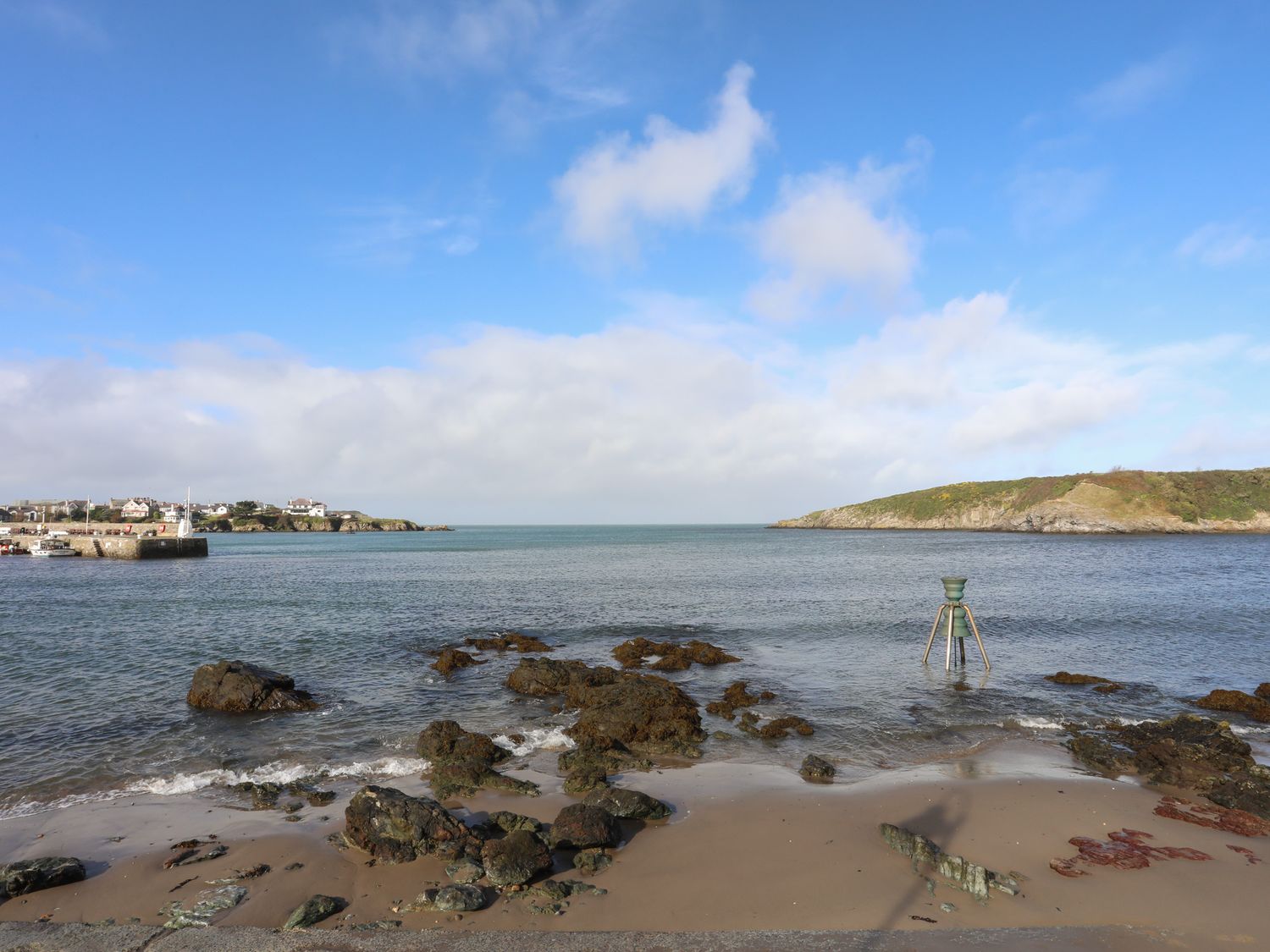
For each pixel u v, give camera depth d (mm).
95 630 33969
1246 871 9773
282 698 20078
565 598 46062
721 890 9352
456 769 13969
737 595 47250
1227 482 151125
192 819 12227
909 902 8969
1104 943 7867
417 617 37844
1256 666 24906
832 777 14141
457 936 8188
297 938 8164
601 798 11977
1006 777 14016
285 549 132875
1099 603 41094
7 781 14398
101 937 8266
